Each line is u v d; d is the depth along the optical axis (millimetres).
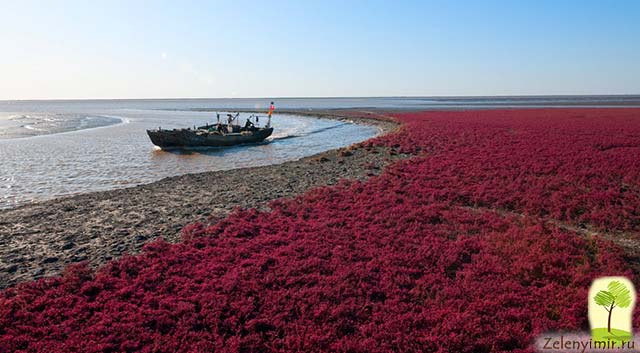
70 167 29734
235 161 33344
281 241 13188
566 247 12406
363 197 18688
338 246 12664
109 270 10953
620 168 23359
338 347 7891
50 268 11352
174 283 10320
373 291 10055
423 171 24344
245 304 9367
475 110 96625
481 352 7945
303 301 9547
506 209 17203
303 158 33219
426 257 11992
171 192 20688
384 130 57875
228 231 14141
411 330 8492
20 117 95562
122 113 122375
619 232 14312
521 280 10570
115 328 8359
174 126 68000
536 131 42875
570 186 19875
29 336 8062
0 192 22062
